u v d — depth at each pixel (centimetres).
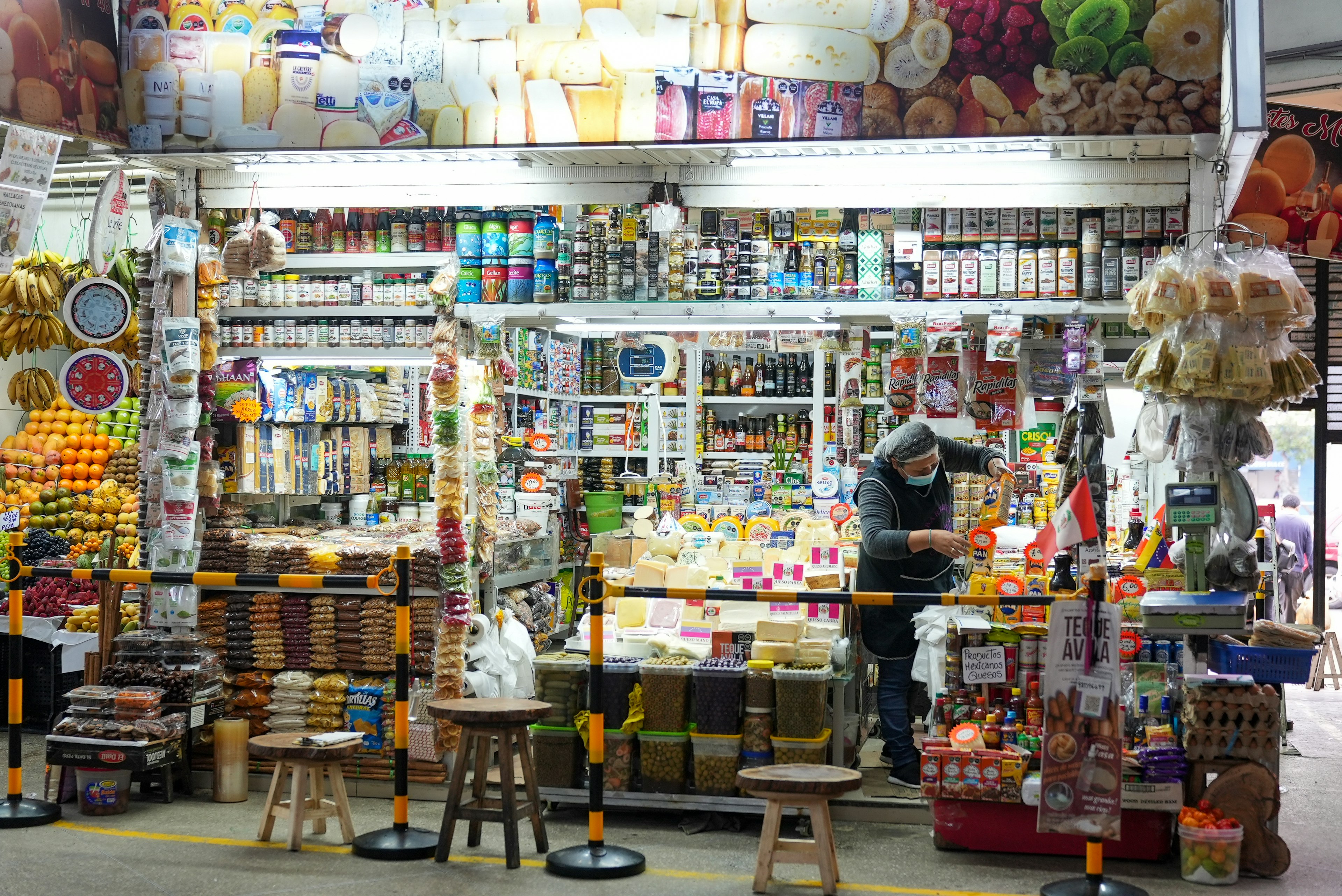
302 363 715
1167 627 502
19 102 561
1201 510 505
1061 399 680
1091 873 443
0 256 595
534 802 508
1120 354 787
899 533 574
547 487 841
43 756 705
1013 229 611
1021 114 546
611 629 605
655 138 571
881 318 644
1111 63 539
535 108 580
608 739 556
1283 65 918
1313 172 879
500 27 583
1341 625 1284
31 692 796
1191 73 534
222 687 625
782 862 469
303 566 626
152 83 608
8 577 555
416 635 615
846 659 579
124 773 569
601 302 631
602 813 488
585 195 621
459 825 553
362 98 595
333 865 485
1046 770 439
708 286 626
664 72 570
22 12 564
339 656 624
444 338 612
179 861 489
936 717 557
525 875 475
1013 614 549
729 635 589
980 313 609
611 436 961
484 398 635
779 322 656
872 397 779
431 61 588
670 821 564
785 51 562
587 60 575
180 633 620
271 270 647
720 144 566
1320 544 1201
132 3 610
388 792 603
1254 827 482
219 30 605
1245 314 508
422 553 614
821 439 891
